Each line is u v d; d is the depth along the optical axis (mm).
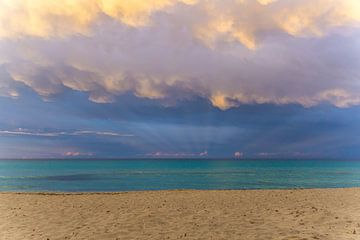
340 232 7789
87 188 30906
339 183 35938
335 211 10562
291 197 14227
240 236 7570
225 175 53938
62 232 8102
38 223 9141
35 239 7484
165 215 10164
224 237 7508
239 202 12859
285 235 7574
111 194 17062
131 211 10914
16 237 7684
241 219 9484
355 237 7312
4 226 8812
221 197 14633
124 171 70625
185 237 7547
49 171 68125
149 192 17578
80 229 8391
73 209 11406
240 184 34750
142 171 71062
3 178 45094
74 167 96938
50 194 17344
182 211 10852
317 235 7508
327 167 96688
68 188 30859
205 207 11648
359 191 16531
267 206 11727
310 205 11836
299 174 56406
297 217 9656
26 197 15000
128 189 29812
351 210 10750
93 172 64938
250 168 88938
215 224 8852
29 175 52938
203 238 7457
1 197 14969
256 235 7629
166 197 14852
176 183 36656
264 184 34625
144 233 7938
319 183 36031
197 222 9117
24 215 10328
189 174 57469
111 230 8258
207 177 48375
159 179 43969
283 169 81438
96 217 9922
